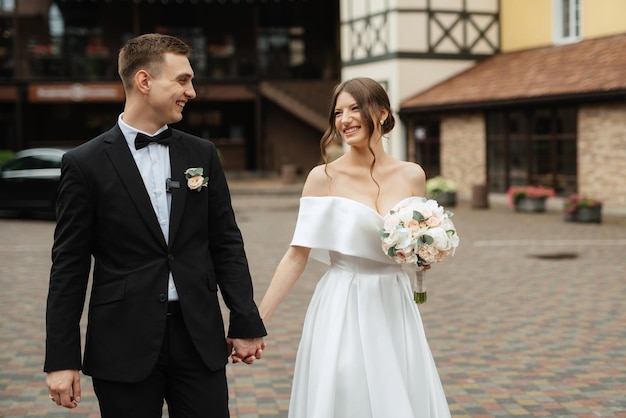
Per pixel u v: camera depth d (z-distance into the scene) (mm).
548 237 13180
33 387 5070
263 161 29875
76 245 2637
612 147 17016
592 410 4555
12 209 16484
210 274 2740
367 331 2982
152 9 30078
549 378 5211
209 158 2814
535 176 19328
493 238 13164
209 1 29828
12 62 28547
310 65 29797
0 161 23672
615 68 17297
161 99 2674
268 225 15406
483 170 20906
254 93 28891
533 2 22391
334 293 3061
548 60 20344
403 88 23422
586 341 6215
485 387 5023
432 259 2928
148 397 2660
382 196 3088
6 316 7277
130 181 2654
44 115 29953
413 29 23406
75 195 2631
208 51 29672
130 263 2645
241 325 2744
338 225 3033
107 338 2609
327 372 2939
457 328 6707
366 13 24672
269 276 9438
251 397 4836
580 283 8805
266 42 30469
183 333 2676
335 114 3105
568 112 18156
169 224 2670
